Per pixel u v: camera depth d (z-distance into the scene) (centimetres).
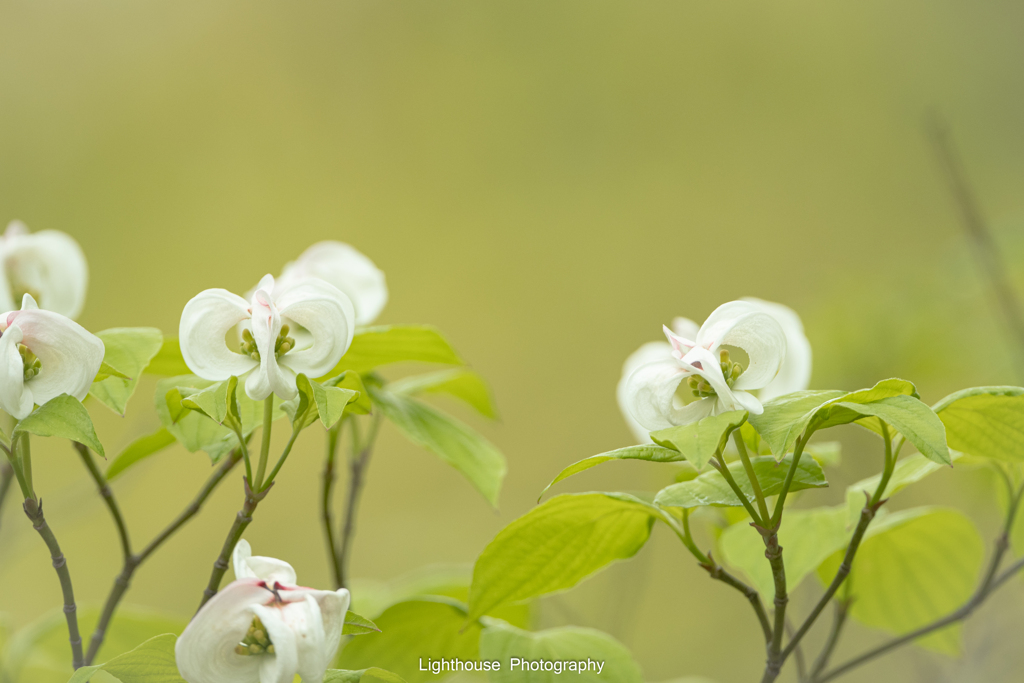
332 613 79
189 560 218
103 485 86
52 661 94
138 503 225
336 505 229
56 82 322
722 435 80
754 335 82
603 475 193
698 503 82
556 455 280
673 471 94
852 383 140
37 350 80
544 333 323
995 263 110
